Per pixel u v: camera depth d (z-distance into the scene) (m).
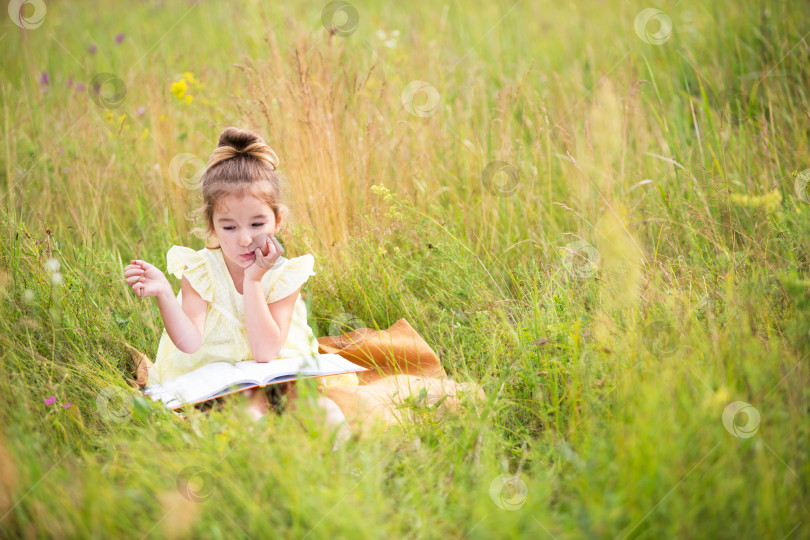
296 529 1.52
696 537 1.46
